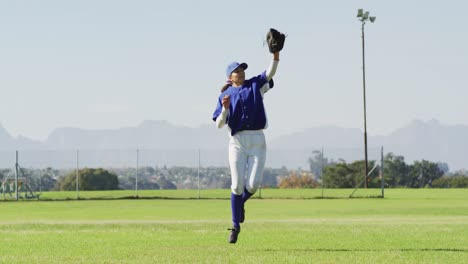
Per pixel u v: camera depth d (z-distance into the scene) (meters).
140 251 15.55
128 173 66.44
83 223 25.36
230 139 15.37
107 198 51.31
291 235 19.41
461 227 22.14
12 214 33.75
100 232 21.00
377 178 72.38
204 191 62.59
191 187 64.25
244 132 15.12
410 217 29.33
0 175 55.41
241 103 14.99
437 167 91.69
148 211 35.78
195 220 27.83
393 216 30.16
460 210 34.75
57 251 15.81
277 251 15.43
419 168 90.88
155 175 65.31
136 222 26.11
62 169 63.03
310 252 15.22
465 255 14.62
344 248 16.14
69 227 23.38
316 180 66.50
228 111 15.04
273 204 42.28
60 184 63.53
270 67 15.08
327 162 66.44
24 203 45.53
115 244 17.30
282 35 14.99
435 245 16.77
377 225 23.25
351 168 68.50
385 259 13.97
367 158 67.25
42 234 20.39
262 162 15.16
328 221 26.06
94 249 16.12
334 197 51.22
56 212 35.41
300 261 13.68
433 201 45.19
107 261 13.84
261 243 17.30
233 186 15.27
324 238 18.50
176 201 47.53
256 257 14.27
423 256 14.45
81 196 55.41
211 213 33.78
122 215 32.44
